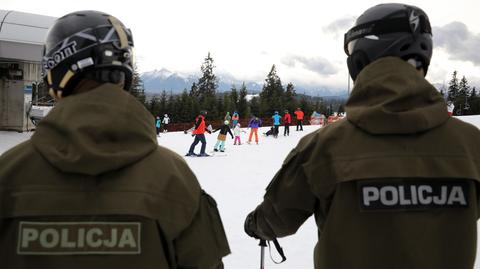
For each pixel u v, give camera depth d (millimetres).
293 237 5215
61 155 1207
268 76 72500
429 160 1455
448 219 1431
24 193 1229
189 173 1438
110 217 1223
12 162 1272
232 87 64438
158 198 1282
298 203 1703
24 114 17875
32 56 15258
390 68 1535
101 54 1369
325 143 1572
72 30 1373
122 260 1214
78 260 1200
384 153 1466
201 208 1447
